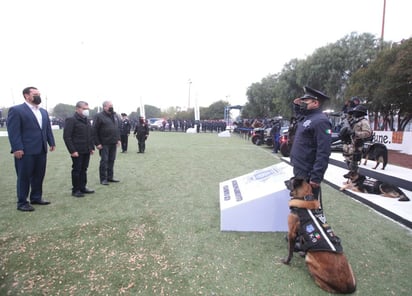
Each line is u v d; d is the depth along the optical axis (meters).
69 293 2.41
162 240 3.42
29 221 3.98
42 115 4.55
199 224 3.93
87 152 5.23
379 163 7.65
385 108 14.94
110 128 6.12
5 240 3.38
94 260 2.94
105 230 3.69
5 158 9.81
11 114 4.20
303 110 3.07
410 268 2.84
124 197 5.21
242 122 26.28
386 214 4.36
